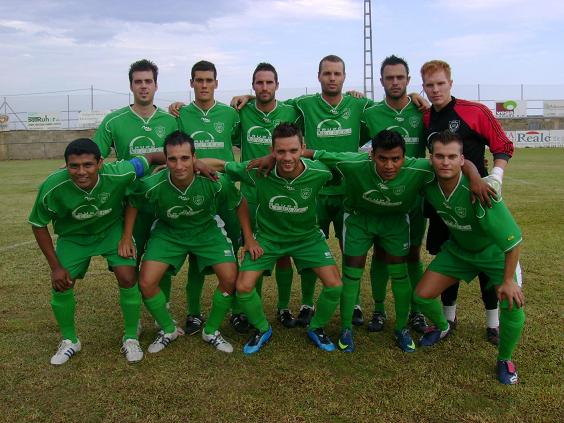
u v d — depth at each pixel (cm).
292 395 297
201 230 377
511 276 315
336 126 445
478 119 377
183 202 357
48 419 276
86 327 407
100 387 309
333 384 309
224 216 416
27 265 588
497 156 374
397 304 369
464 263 347
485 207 310
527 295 455
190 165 338
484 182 307
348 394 297
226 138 441
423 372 324
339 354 355
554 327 384
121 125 415
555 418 270
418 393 296
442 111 390
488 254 336
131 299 354
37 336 387
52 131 2819
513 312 306
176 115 439
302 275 420
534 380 309
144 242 412
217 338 368
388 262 371
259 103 443
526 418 271
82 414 281
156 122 422
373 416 274
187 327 402
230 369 332
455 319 399
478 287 493
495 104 3062
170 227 379
